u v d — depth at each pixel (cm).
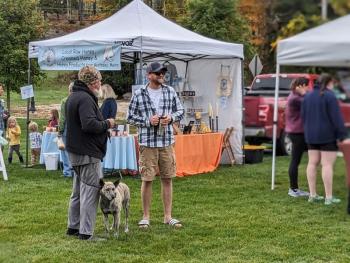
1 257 454
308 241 515
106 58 870
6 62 1892
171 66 1162
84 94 484
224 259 455
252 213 646
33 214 645
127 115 554
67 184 862
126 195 546
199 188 827
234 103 1096
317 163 315
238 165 1074
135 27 925
